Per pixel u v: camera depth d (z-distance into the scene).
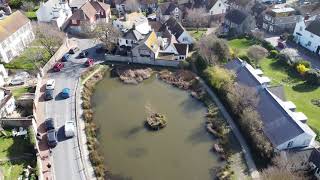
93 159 65.38
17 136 68.69
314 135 64.50
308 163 61.09
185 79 92.62
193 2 133.88
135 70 96.75
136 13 120.19
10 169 61.00
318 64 99.56
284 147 64.81
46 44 101.69
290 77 92.62
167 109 81.94
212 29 124.75
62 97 83.06
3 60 95.56
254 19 122.12
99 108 82.06
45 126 72.69
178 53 100.75
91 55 103.62
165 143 71.38
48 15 117.62
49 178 60.41
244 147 69.12
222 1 133.75
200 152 69.00
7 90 77.44
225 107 81.31
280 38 117.69
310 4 133.50
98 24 111.81
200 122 77.56
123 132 74.19
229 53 96.75
